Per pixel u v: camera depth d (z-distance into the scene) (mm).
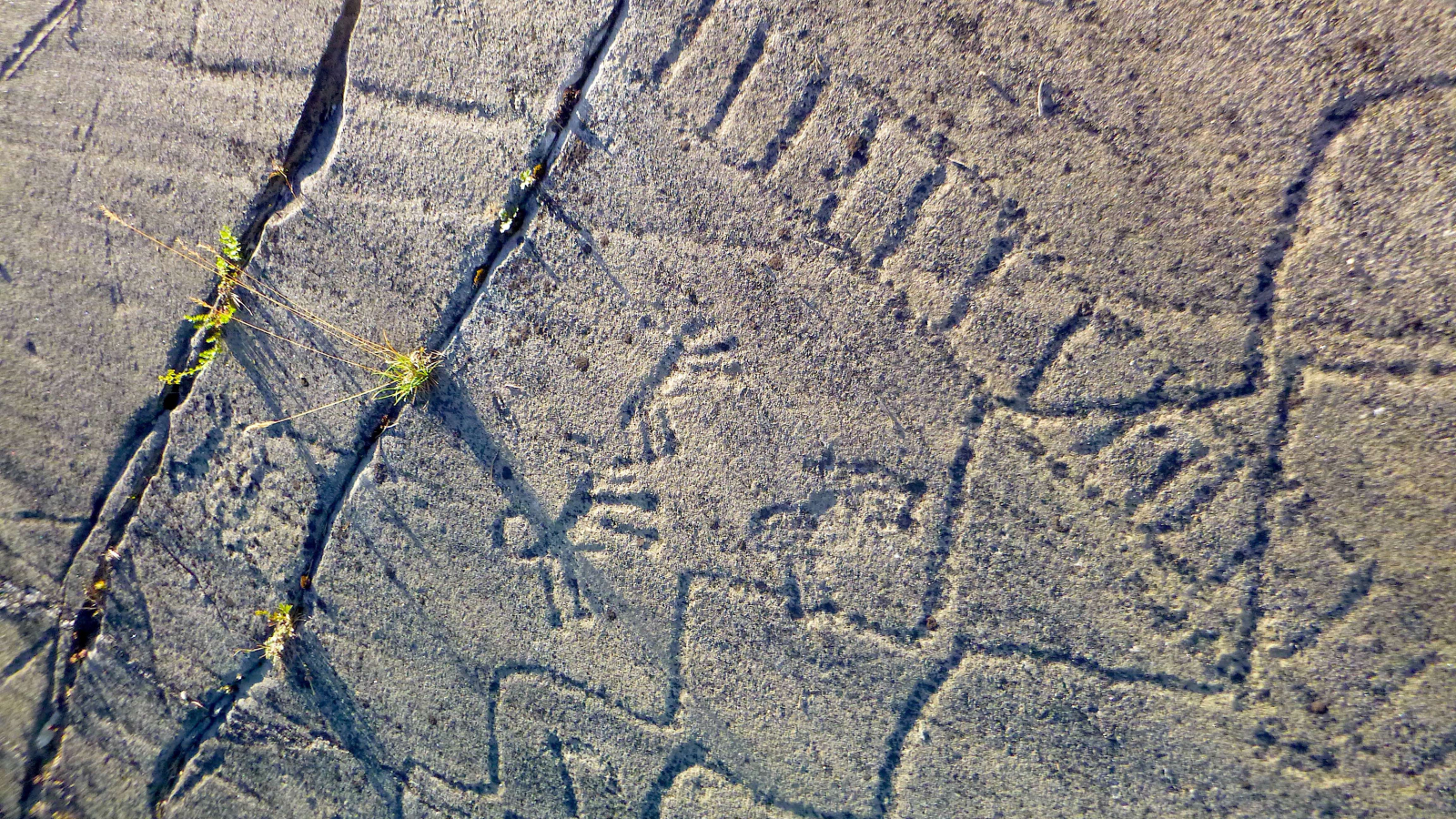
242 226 1125
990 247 990
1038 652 991
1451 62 897
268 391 1131
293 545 1130
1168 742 969
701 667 1051
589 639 1071
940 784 1008
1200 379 957
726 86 1028
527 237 1070
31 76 1157
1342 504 935
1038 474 989
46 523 1183
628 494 1064
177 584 1159
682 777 1055
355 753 1124
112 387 1163
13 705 1188
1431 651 922
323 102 1106
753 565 1041
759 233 1031
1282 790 950
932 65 991
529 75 1060
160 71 1132
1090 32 959
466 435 1091
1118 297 968
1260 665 954
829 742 1026
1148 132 955
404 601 1107
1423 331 915
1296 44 923
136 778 1165
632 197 1052
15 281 1175
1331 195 926
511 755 1090
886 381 1015
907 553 1013
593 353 1066
